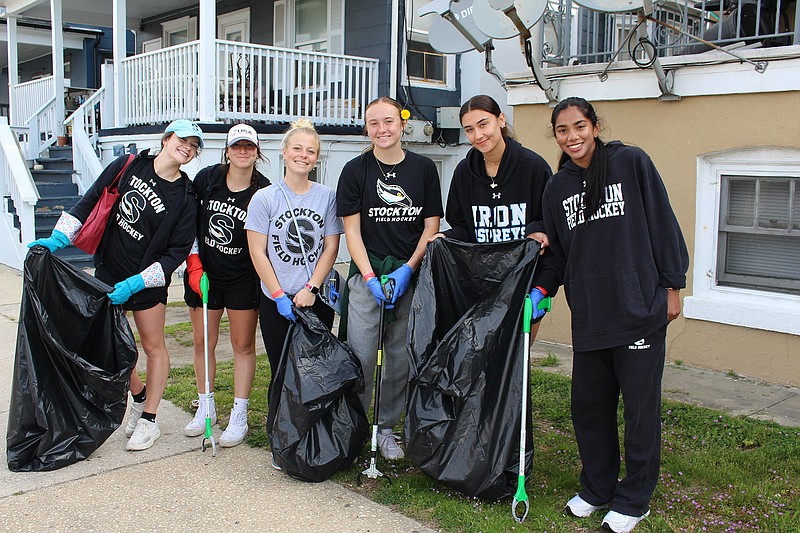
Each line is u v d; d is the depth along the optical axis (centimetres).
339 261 1038
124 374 391
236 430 422
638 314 309
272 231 390
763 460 384
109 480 375
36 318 385
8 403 489
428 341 350
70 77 1845
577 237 325
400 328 392
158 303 417
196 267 419
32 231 962
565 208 331
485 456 333
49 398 389
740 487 353
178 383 531
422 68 1078
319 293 398
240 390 427
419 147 1062
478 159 373
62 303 388
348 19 1084
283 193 392
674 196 564
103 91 1188
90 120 1505
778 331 518
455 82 1097
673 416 453
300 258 393
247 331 427
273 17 1209
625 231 312
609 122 591
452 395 336
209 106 936
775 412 465
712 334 553
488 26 538
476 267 360
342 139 1035
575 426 341
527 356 338
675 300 318
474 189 378
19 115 1439
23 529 324
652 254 313
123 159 414
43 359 391
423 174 383
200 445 422
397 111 372
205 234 419
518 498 328
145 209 405
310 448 364
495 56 1046
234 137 396
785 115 501
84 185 1124
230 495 358
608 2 496
